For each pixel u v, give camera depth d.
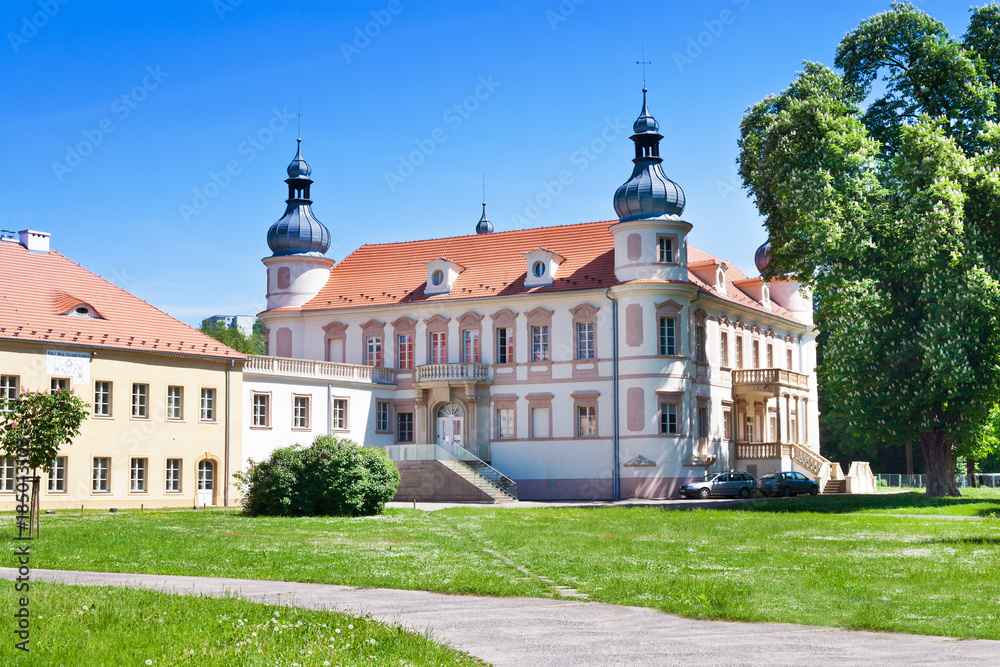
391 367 62.88
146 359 47.19
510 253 63.44
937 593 17.56
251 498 37.88
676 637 13.48
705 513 40.75
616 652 12.45
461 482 53.78
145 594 15.49
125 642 11.70
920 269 44.66
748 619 14.93
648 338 56.31
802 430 73.94
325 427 57.28
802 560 22.94
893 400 45.97
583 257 60.81
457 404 60.66
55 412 26.94
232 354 51.00
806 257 47.31
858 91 49.53
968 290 42.66
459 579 18.91
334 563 21.72
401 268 65.94
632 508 43.72
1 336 41.78
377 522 34.25
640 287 56.25
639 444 56.00
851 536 29.83
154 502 47.09
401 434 62.59
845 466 90.19
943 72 46.91
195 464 49.06
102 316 46.78
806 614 15.22
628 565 21.83
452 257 64.94
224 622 13.03
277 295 66.44
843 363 45.97
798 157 47.22
